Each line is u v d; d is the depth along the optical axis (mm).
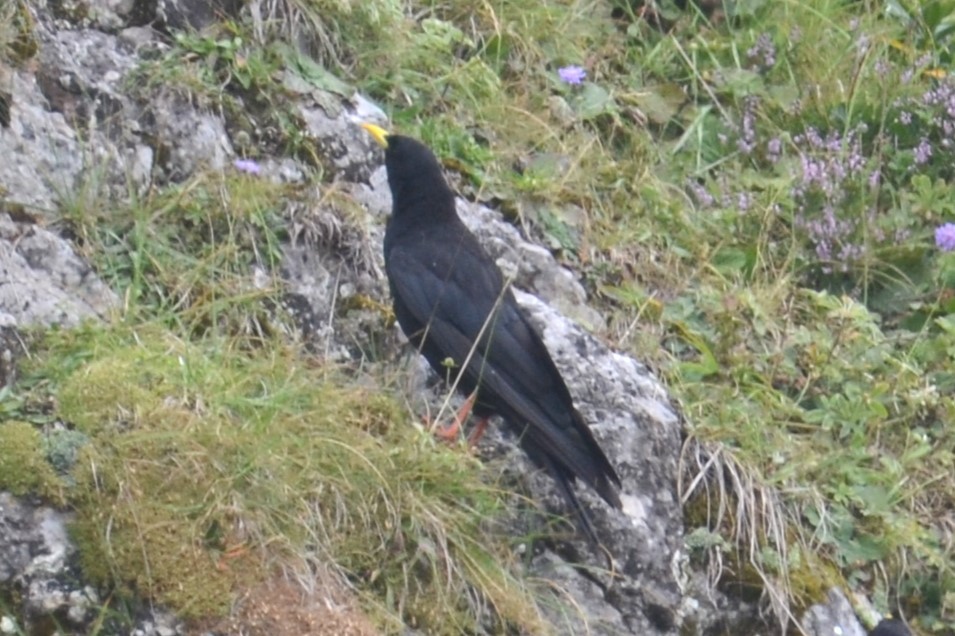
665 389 10422
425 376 9922
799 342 11398
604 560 9242
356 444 8633
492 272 9742
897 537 10281
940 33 14469
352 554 8367
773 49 13812
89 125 10141
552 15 13328
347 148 11055
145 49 10727
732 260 12055
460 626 8438
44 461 7953
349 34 11922
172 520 7922
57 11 10500
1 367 8484
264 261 10039
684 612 9344
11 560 7684
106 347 8789
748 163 13117
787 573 9750
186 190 10031
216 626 7785
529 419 9070
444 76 12242
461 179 11508
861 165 12609
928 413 11172
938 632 10117
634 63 13672
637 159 12648
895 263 12258
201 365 8719
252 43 11258
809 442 10766
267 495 8195
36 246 9234
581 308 11016
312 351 9875
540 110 12594
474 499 8898
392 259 9766
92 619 7695
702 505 9789
